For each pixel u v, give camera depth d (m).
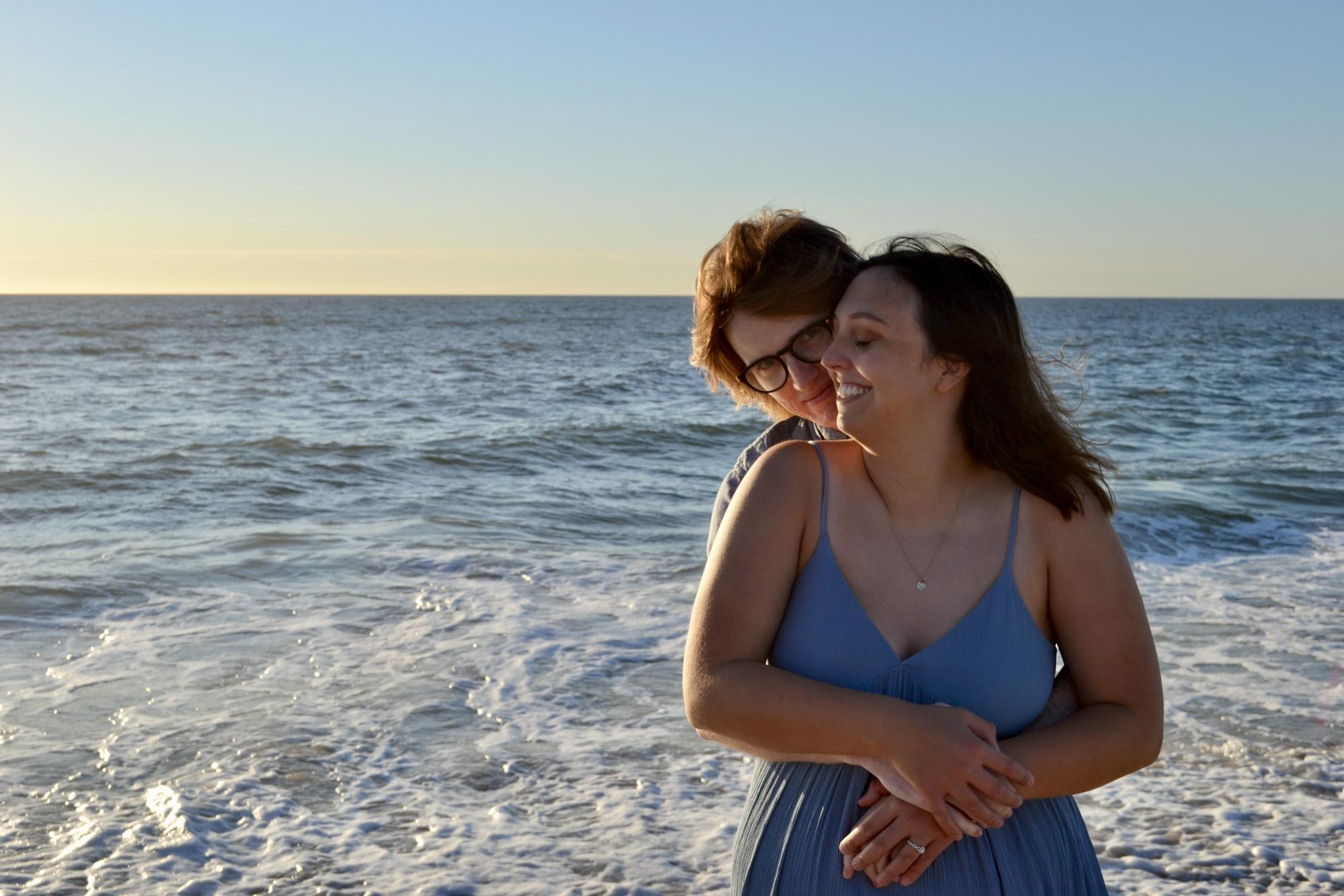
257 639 5.92
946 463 1.54
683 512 10.93
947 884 1.47
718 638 1.49
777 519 1.53
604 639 5.95
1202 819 3.74
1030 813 1.55
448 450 14.76
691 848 3.54
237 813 3.77
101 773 4.10
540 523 9.93
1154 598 7.11
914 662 1.48
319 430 17.73
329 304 183.75
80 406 21.59
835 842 1.52
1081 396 1.73
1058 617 1.56
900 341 1.46
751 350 1.72
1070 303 199.12
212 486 11.78
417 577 7.40
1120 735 1.48
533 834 3.63
